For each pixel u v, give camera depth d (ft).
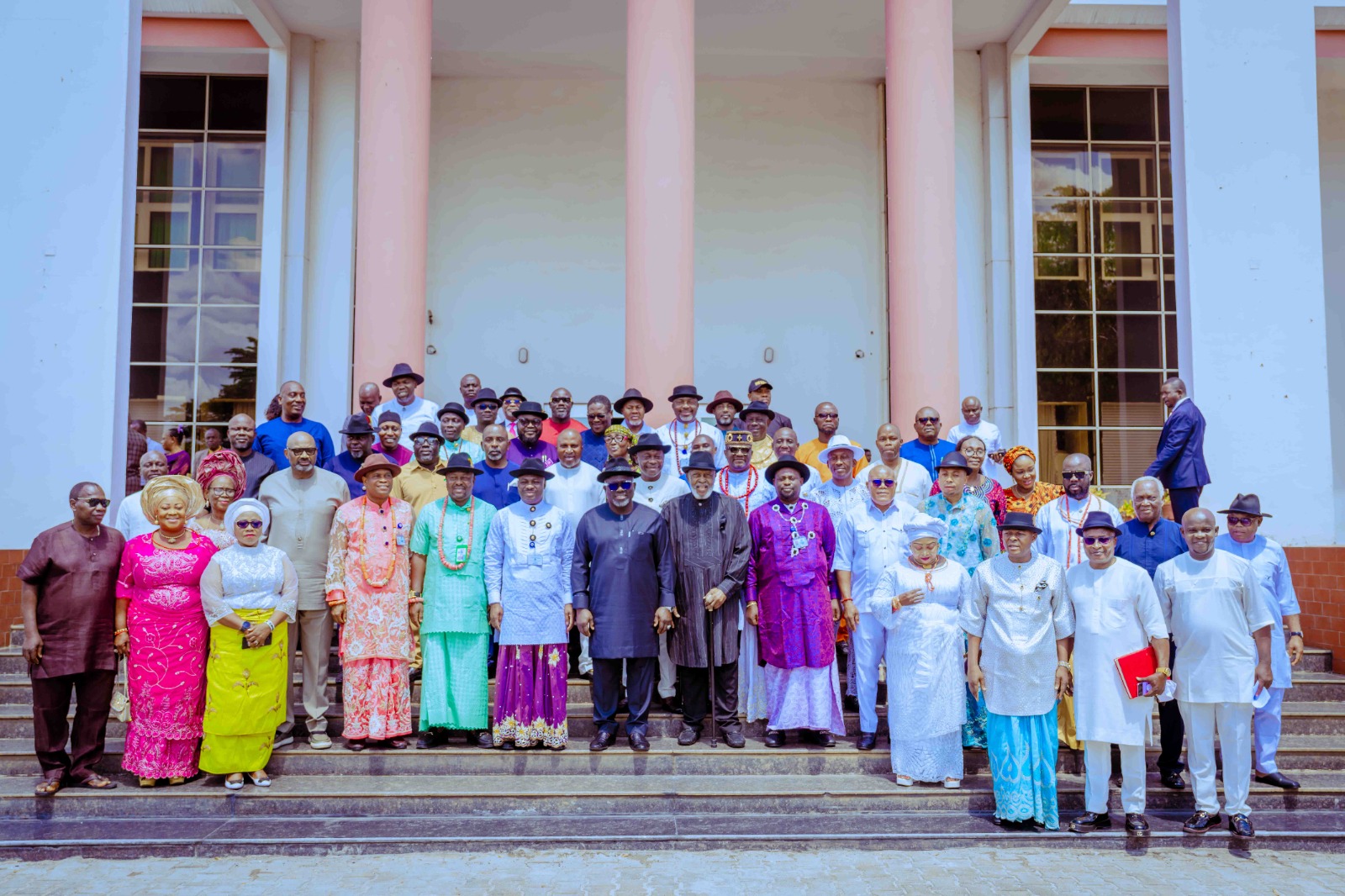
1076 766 22.00
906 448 26.58
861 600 22.57
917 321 29.17
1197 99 31.55
